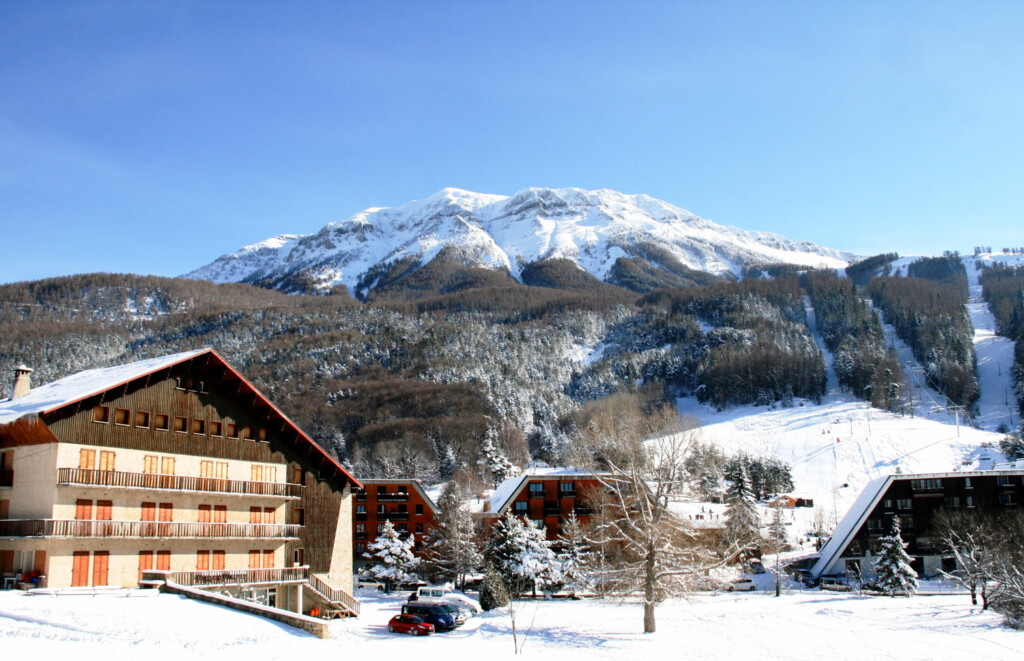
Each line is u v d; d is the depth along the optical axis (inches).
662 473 2071.9
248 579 2080.5
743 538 3137.3
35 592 1672.0
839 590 3368.6
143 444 2012.8
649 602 1987.0
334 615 2345.0
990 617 2228.1
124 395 1989.4
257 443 2336.4
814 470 7007.9
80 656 1214.3
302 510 2461.9
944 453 7066.9
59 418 1841.8
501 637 1956.2
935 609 2470.5
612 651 1738.4
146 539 1959.9
